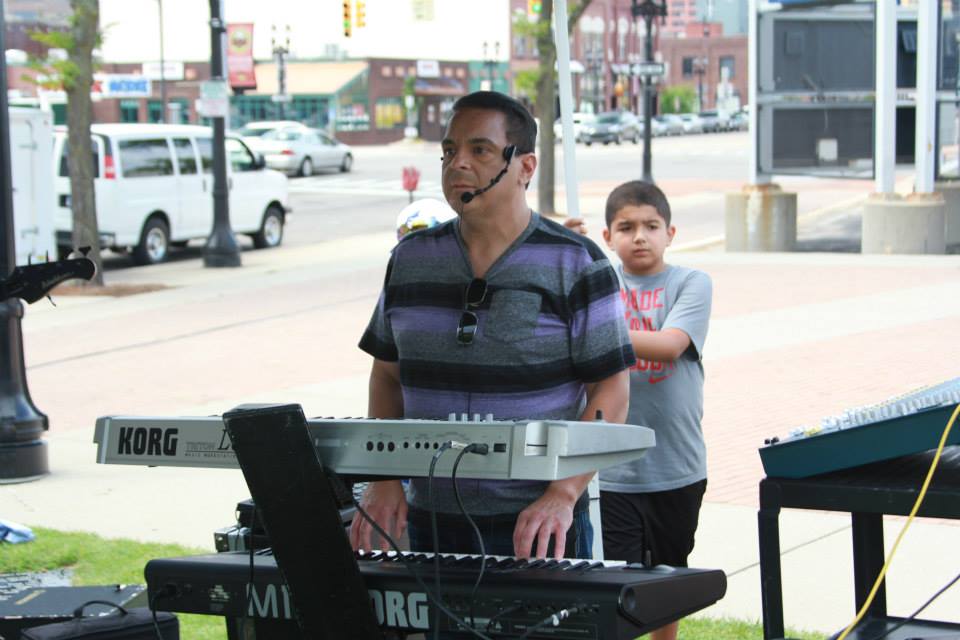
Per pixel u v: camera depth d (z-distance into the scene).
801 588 5.37
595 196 31.48
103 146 19.78
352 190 37.22
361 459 2.58
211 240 19.77
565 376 3.15
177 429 2.76
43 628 3.21
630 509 4.20
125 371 11.44
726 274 16.19
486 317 3.12
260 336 13.06
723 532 6.29
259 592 2.74
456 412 3.15
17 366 7.89
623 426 2.60
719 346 11.29
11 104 29.25
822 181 33.59
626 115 65.88
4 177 7.62
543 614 2.45
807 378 9.80
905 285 14.55
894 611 5.02
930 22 17.62
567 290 3.12
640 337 4.05
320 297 15.84
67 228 19.55
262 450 2.54
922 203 17.69
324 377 10.78
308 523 2.56
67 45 17.03
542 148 25.88
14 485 7.68
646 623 2.46
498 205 3.12
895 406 2.87
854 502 2.79
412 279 3.24
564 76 4.90
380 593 2.62
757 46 18.83
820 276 15.66
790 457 2.87
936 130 18.97
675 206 28.23
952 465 2.91
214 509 7.05
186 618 5.13
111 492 7.48
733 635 4.78
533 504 3.02
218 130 19.69
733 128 82.88
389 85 74.94
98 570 5.75
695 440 4.23
